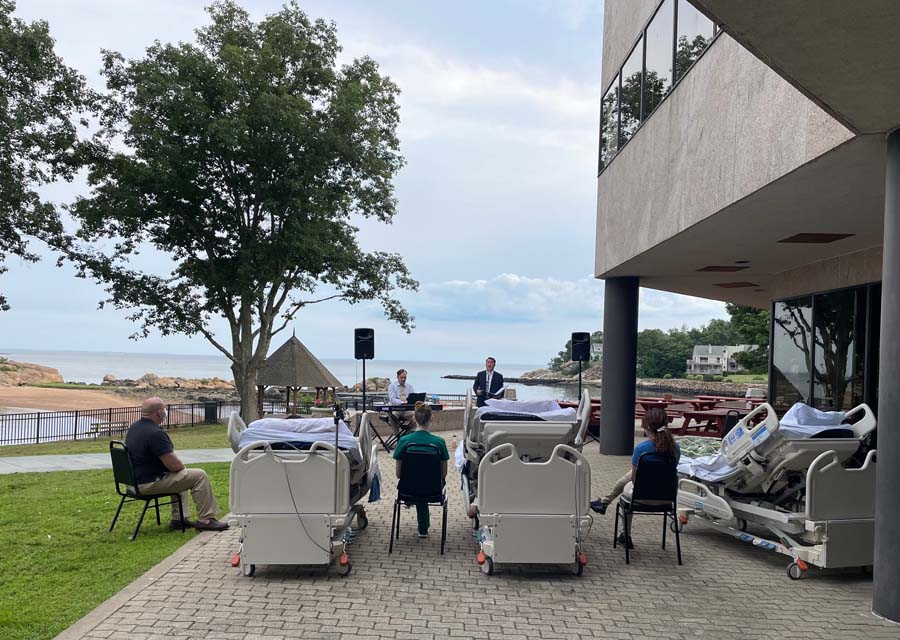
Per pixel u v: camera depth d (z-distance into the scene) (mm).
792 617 4973
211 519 7062
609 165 13266
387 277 24156
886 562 4996
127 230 21406
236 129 19375
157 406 7031
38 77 18750
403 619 4750
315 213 21109
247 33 21922
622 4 12617
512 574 5891
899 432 5000
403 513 8234
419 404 6570
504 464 5746
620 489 6941
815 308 12031
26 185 19188
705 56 8211
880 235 9164
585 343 12602
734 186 7316
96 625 4457
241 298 20953
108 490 9172
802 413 6227
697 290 17312
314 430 5961
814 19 3562
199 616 4680
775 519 6156
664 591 5520
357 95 21703
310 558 5547
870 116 4809
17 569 5641
